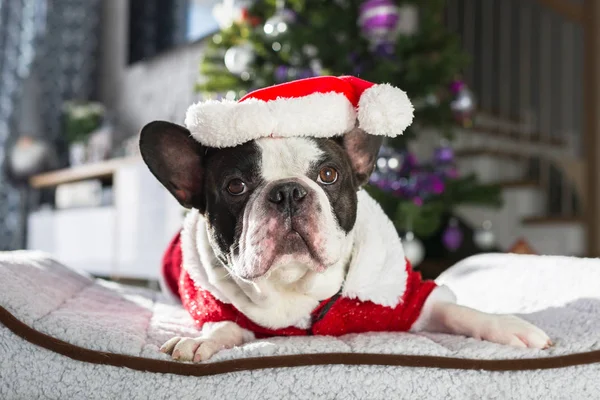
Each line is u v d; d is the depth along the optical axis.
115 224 2.01
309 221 0.67
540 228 2.14
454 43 1.51
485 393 0.62
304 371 0.61
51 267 0.94
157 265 1.78
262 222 0.67
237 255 0.70
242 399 0.60
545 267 0.89
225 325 0.73
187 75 2.50
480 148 2.19
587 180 2.21
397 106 0.71
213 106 0.71
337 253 0.69
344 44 1.46
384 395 0.61
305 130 0.72
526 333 0.66
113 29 3.11
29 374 0.62
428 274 1.61
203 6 2.41
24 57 2.87
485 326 0.69
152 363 0.61
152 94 2.75
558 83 2.75
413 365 0.62
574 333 0.67
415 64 1.40
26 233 2.73
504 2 2.74
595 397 0.62
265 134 0.71
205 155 0.77
